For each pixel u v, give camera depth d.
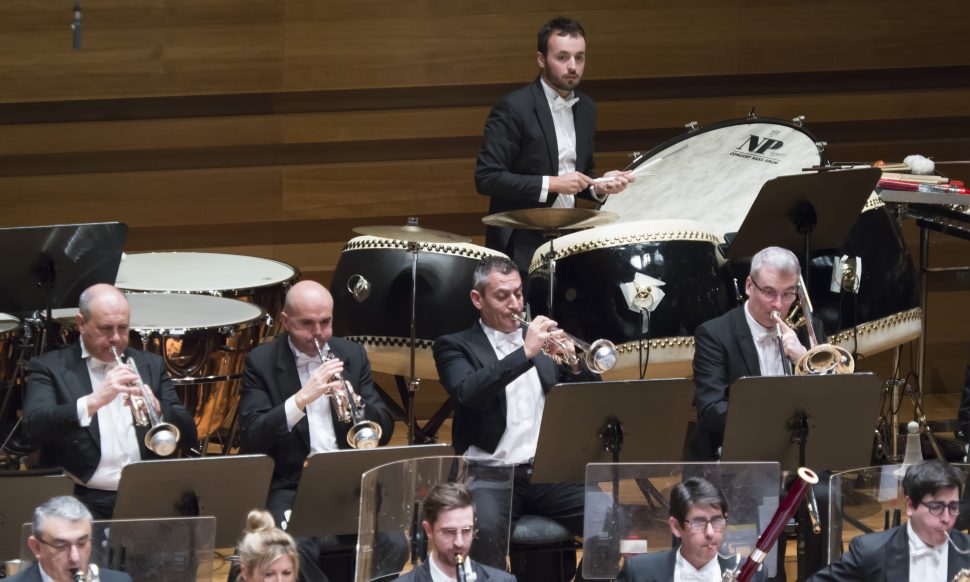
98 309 16.88
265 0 27.36
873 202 21.83
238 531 15.24
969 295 29.08
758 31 28.50
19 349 19.62
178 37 27.23
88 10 26.89
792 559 20.00
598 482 14.99
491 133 22.30
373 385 18.22
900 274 21.88
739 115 28.70
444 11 27.80
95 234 18.48
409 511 15.20
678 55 28.39
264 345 17.88
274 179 27.92
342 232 28.36
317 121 27.86
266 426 16.84
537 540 17.00
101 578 13.51
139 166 27.56
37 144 27.06
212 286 22.81
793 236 19.83
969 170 29.25
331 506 15.54
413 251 21.09
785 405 16.25
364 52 27.73
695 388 18.14
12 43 26.75
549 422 16.02
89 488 17.03
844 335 21.39
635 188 23.62
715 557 14.47
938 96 29.11
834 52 28.69
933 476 14.25
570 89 22.39
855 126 29.09
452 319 21.86
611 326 20.73
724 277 21.28
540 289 21.19
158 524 13.67
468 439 17.97
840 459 16.66
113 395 16.06
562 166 22.67
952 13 28.86
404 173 28.20
